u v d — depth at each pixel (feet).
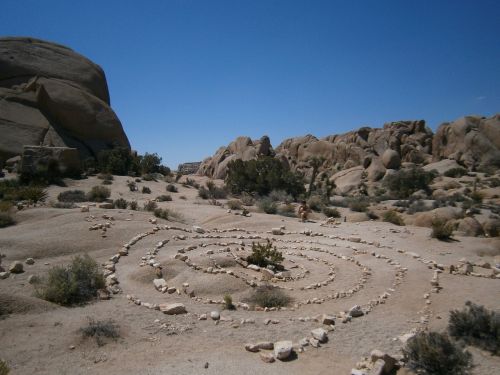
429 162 241.35
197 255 49.80
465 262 49.98
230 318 31.99
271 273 44.73
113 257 46.60
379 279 44.24
